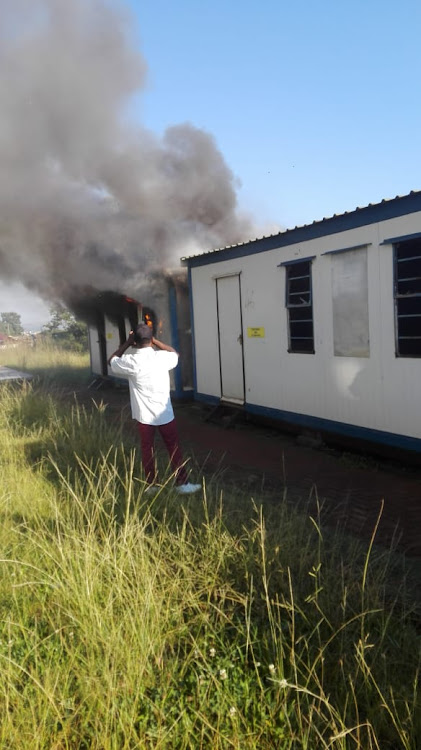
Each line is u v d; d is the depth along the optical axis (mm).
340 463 7344
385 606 3641
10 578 3922
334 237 7469
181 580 3809
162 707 2795
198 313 10859
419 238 6266
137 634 3188
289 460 7613
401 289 6590
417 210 6289
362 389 7219
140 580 3699
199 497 5617
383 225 6727
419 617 3537
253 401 9469
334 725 2557
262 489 6180
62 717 2766
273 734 2695
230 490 6168
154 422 6102
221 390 10359
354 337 7270
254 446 8477
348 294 7309
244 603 3467
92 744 2648
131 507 5168
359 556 4359
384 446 7082
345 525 5199
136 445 7867
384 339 6824
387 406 6867
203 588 3775
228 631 3430
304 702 2838
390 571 4176
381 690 2863
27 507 5406
